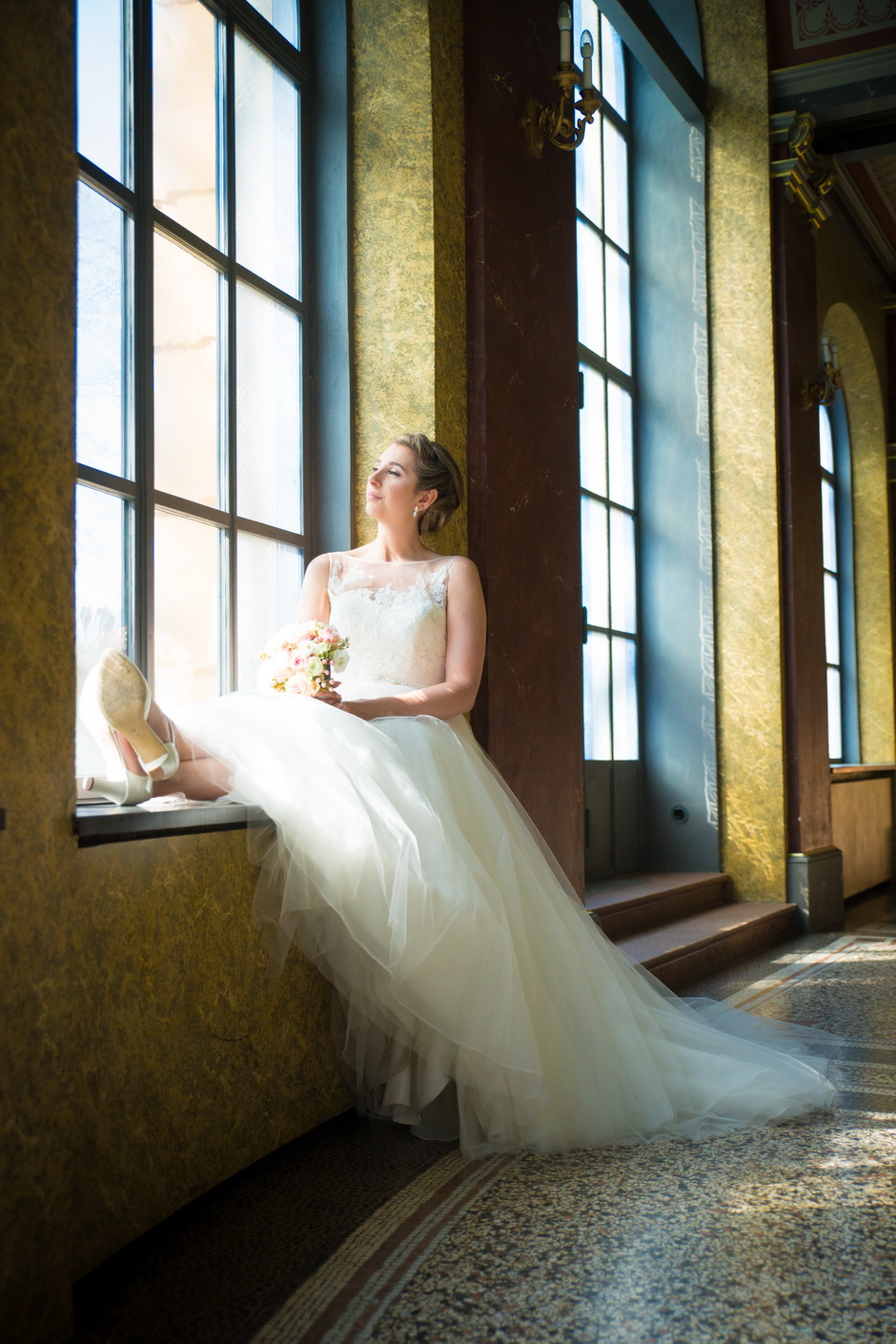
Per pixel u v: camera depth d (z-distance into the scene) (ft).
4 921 5.17
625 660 19.44
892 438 29.25
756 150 19.66
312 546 11.07
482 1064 7.77
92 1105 5.92
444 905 7.67
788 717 19.47
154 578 8.82
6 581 5.26
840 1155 7.77
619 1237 6.39
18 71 5.48
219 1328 5.33
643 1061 8.50
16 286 5.41
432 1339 5.20
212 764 7.70
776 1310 5.50
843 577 28.94
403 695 9.19
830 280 25.48
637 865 19.60
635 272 20.40
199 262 9.57
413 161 11.03
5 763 5.21
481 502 11.43
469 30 11.78
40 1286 5.24
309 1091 8.23
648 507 20.15
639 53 17.54
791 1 19.34
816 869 19.44
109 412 8.34
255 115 10.49
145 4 8.87
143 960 6.39
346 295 11.14
